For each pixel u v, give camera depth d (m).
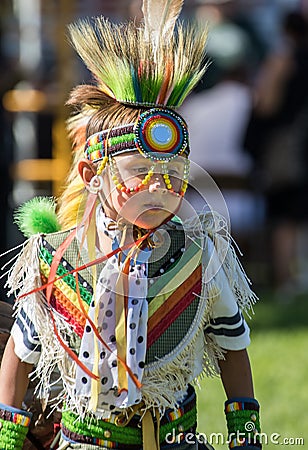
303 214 25.81
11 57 23.16
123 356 8.12
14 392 8.40
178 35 8.58
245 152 25.69
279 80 25.17
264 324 21.05
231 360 8.70
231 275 8.64
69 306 8.27
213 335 8.63
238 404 8.64
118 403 8.09
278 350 18.30
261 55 26.47
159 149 8.05
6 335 9.38
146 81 8.26
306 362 17.31
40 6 25.94
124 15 25.02
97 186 8.30
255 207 26.84
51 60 25.64
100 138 8.24
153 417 8.27
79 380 8.15
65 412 8.43
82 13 25.17
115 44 8.41
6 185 20.31
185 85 8.41
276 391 15.63
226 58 25.77
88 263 8.22
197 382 8.64
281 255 26.36
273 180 25.55
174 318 8.30
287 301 24.00
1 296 17.09
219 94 25.84
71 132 8.99
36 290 8.30
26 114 24.06
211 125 25.69
